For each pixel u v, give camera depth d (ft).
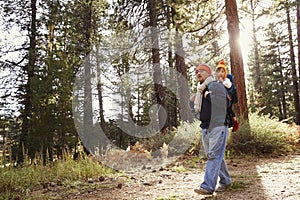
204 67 13.53
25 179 17.65
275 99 103.96
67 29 46.70
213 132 12.75
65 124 34.96
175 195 13.28
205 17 39.14
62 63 37.93
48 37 49.39
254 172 18.56
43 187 16.67
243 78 34.37
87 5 56.18
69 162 21.63
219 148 12.71
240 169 20.47
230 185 13.91
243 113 33.14
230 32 35.37
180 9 37.06
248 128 28.86
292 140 32.22
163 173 19.72
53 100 35.78
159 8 44.09
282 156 27.02
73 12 52.49
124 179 17.92
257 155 27.61
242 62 34.73
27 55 50.70
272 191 12.91
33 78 39.27
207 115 12.85
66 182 17.25
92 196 14.21
